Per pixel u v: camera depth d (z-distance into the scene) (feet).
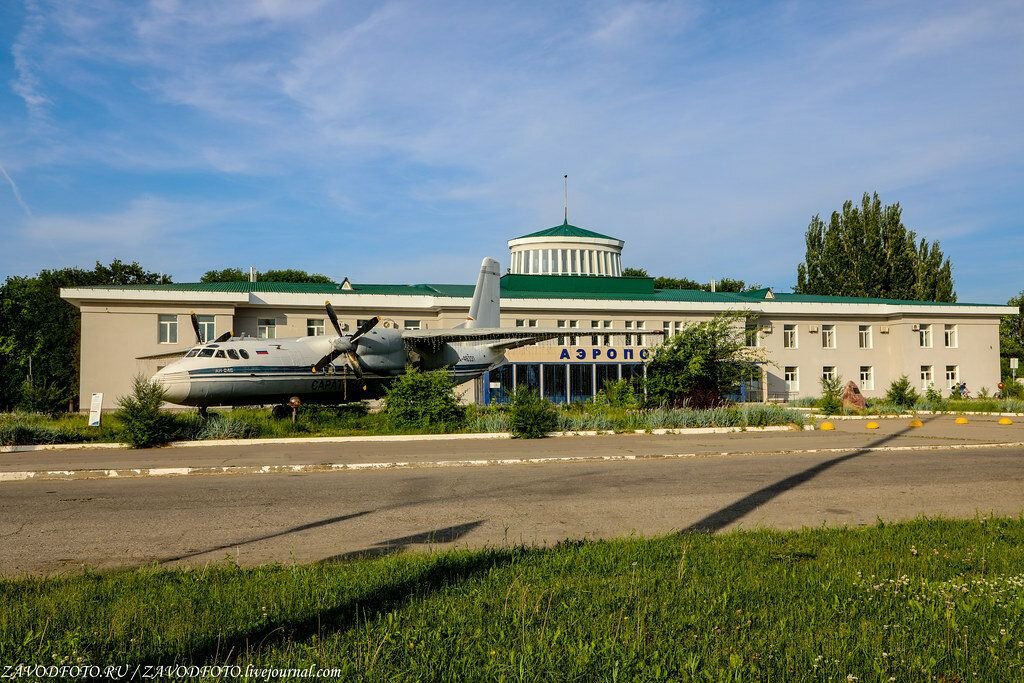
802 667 16.71
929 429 87.10
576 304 165.27
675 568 24.89
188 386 84.74
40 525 34.14
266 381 90.43
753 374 122.93
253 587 22.66
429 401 84.38
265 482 47.29
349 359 96.43
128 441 69.67
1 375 122.42
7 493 43.32
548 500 40.24
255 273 171.73
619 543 28.68
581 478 48.29
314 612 20.21
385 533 32.42
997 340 188.34
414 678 16.08
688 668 16.48
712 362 118.52
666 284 311.27
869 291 253.03
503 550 27.68
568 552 26.96
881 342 185.16
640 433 82.43
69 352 152.56
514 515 36.27
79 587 22.80
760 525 33.76
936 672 16.78
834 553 27.09
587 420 85.97
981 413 122.62
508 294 169.48
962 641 18.31
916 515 36.14
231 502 39.93
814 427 88.99
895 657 17.26
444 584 22.77
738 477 48.44
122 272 237.66
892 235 253.85
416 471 52.54
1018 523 32.55
